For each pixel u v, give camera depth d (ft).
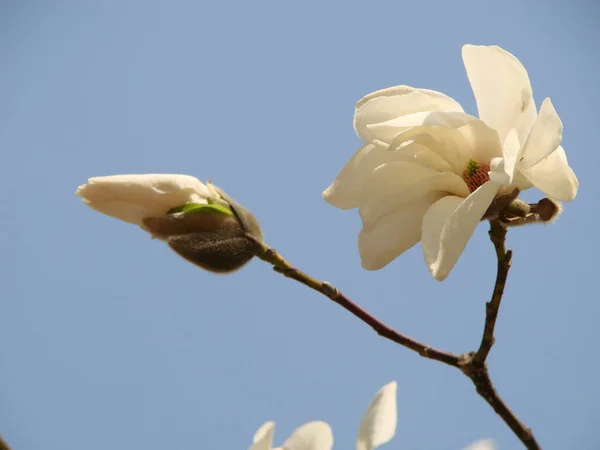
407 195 3.29
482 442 3.12
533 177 3.23
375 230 3.30
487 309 3.27
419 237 3.30
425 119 3.23
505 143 3.18
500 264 3.27
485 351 3.28
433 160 3.28
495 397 3.28
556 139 3.19
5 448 3.16
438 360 3.30
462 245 3.19
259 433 3.15
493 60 3.27
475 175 3.28
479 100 3.29
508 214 3.26
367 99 3.31
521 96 3.25
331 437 3.18
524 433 3.28
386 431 3.16
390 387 3.19
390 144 3.24
